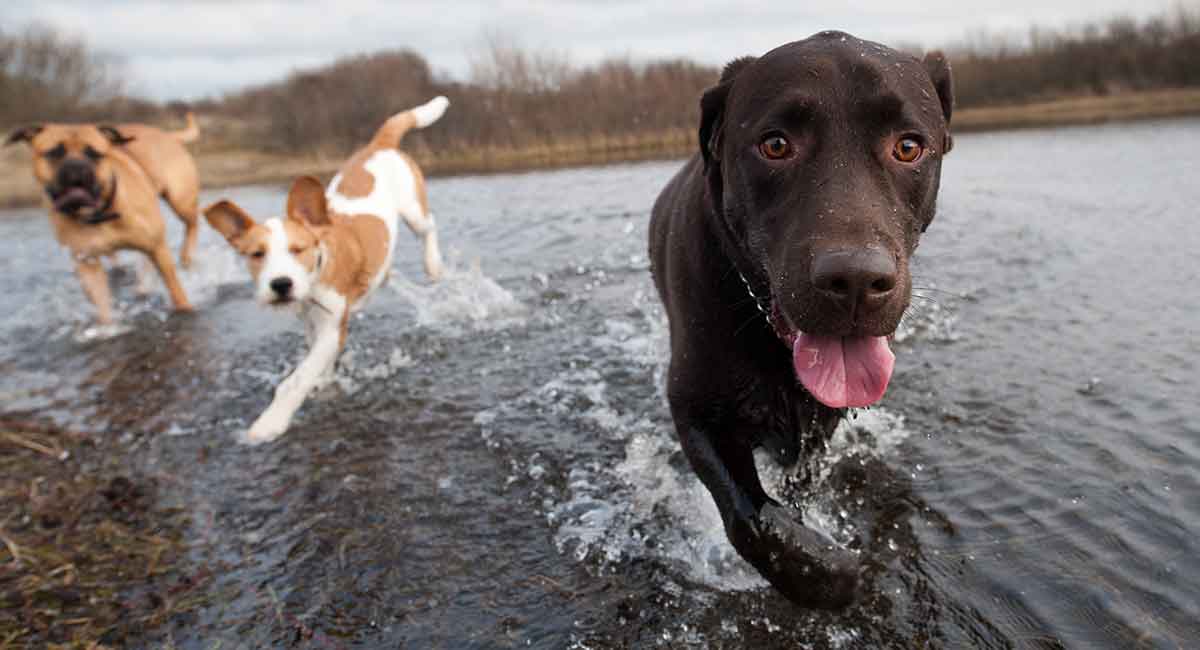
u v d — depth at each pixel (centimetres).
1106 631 48
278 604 59
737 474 57
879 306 43
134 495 77
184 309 142
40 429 95
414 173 141
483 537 66
